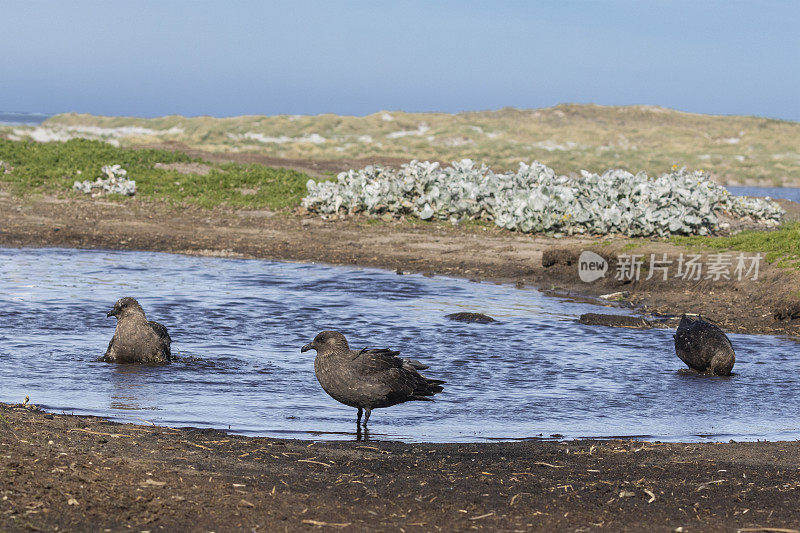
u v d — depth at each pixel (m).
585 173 34.38
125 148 49.81
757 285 20.36
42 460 6.96
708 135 135.12
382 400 9.83
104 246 27.20
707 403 11.69
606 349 15.25
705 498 7.22
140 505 6.22
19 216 31.08
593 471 8.05
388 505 6.72
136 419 9.73
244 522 6.07
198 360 13.34
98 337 14.67
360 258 26.20
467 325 16.95
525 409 11.16
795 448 9.20
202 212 34.09
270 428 9.78
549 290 22.17
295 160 54.91
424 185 33.72
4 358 12.88
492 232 30.97
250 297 19.41
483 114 146.38
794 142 124.62
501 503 6.92
